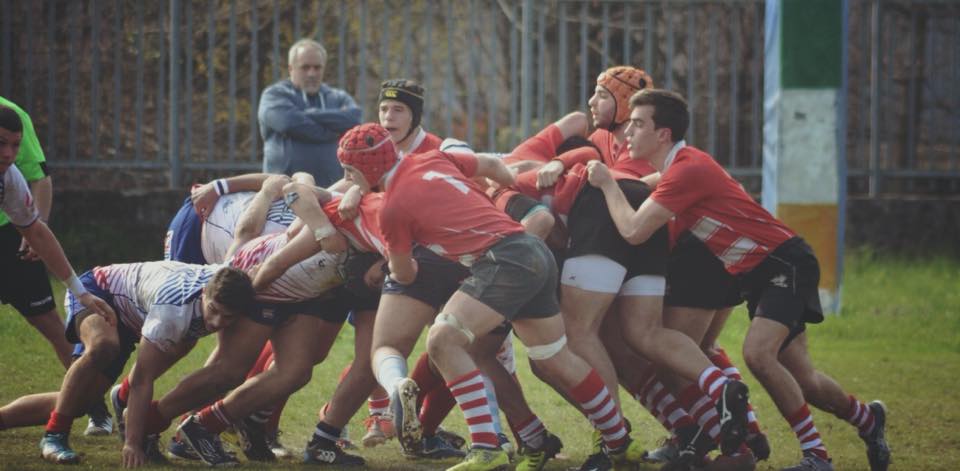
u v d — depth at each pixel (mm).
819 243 41875
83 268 45781
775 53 42625
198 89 51562
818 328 39531
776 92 42344
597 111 25703
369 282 23109
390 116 25375
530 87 47906
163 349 22562
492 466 21297
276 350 23359
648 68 48219
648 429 27562
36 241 22781
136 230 49031
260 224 24516
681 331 23844
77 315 23297
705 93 51938
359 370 23719
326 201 23266
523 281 21453
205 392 22969
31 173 27172
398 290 22469
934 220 50562
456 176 22250
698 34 51719
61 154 50281
